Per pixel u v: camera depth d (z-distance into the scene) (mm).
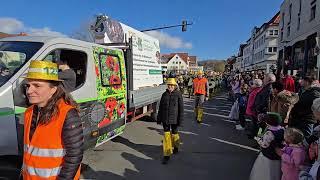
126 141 8656
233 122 12477
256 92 8930
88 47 5910
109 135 6617
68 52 5500
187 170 6504
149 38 10969
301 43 27891
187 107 17938
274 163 4648
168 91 7254
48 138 2539
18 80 4359
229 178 6105
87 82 5719
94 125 5934
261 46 75438
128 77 8070
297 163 4160
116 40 8820
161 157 7316
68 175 2561
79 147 2609
